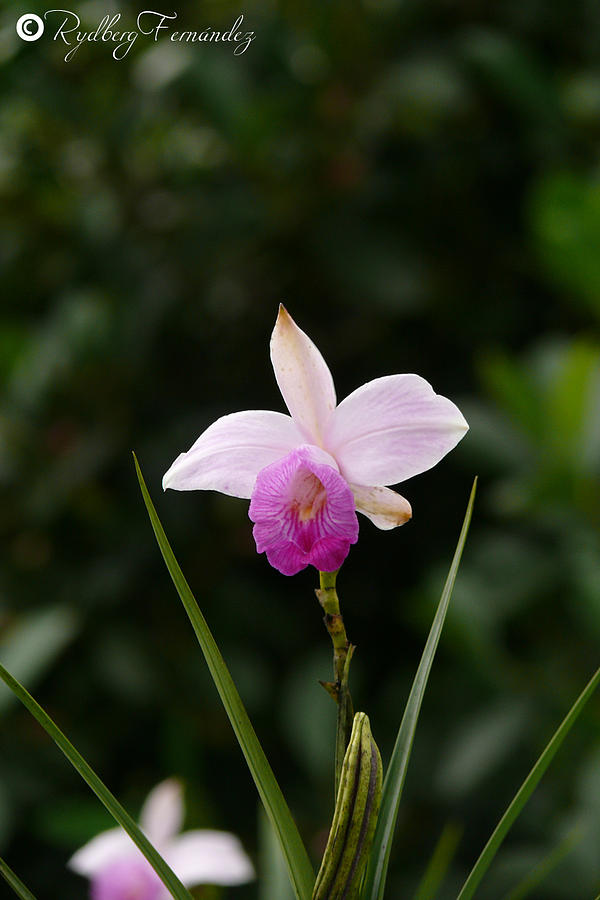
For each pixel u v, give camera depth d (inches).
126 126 49.6
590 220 39.1
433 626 27.7
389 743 46.6
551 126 47.9
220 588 52.0
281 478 28.5
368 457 28.6
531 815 43.5
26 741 48.3
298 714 45.3
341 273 49.9
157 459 51.3
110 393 51.3
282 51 49.8
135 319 50.7
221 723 50.8
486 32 48.1
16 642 42.6
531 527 48.2
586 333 51.4
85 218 52.0
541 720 42.3
